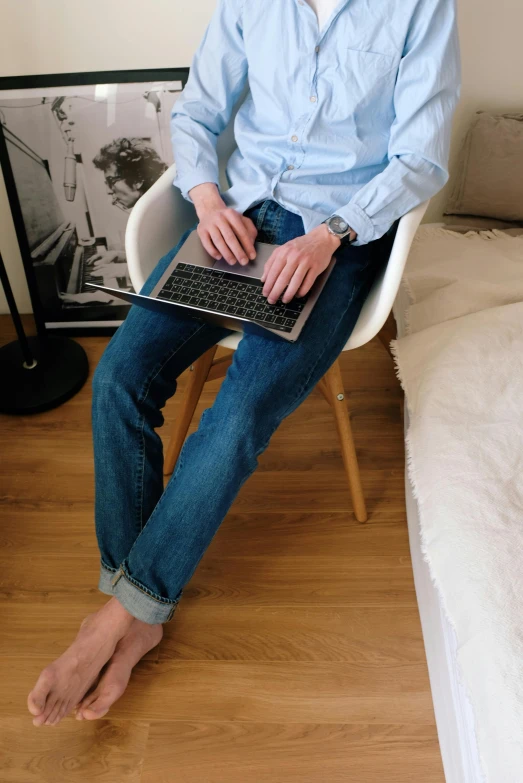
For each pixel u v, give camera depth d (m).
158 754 1.18
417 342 1.45
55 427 1.78
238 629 1.36
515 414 1.24
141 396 1.24
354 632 1.35
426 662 1.30
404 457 1.69
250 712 1.24
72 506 1.60
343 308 1.28
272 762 1.17
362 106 1.28
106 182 1.83
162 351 1.28
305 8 1.25
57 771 1.17
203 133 1.41
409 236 1.23
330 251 1.23
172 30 1.67
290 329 1.17
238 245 1.28
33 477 1.66
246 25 1.31
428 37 1.23
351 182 1.35
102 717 1.23
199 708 1.24
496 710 0.84
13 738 1.21
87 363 1.92
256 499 1.60
